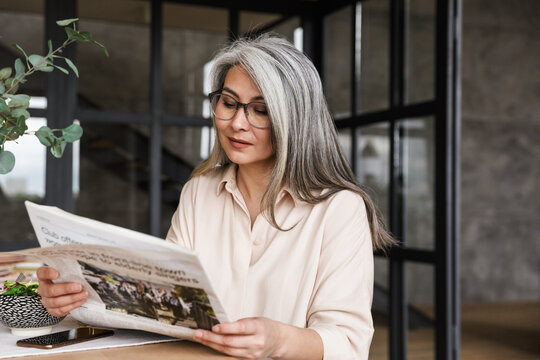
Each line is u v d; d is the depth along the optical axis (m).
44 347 0.92
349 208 1.15
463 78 6.64
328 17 3.31
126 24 3.18
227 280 1.20
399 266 2.75
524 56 6.79
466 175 6.62
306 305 1.11
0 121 1.02
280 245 1.17
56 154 1.05
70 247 0.87
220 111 1.14
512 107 6.74
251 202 1.25
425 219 2.60
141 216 4.18
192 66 3.29
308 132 1.15
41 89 3.03
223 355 0.88
